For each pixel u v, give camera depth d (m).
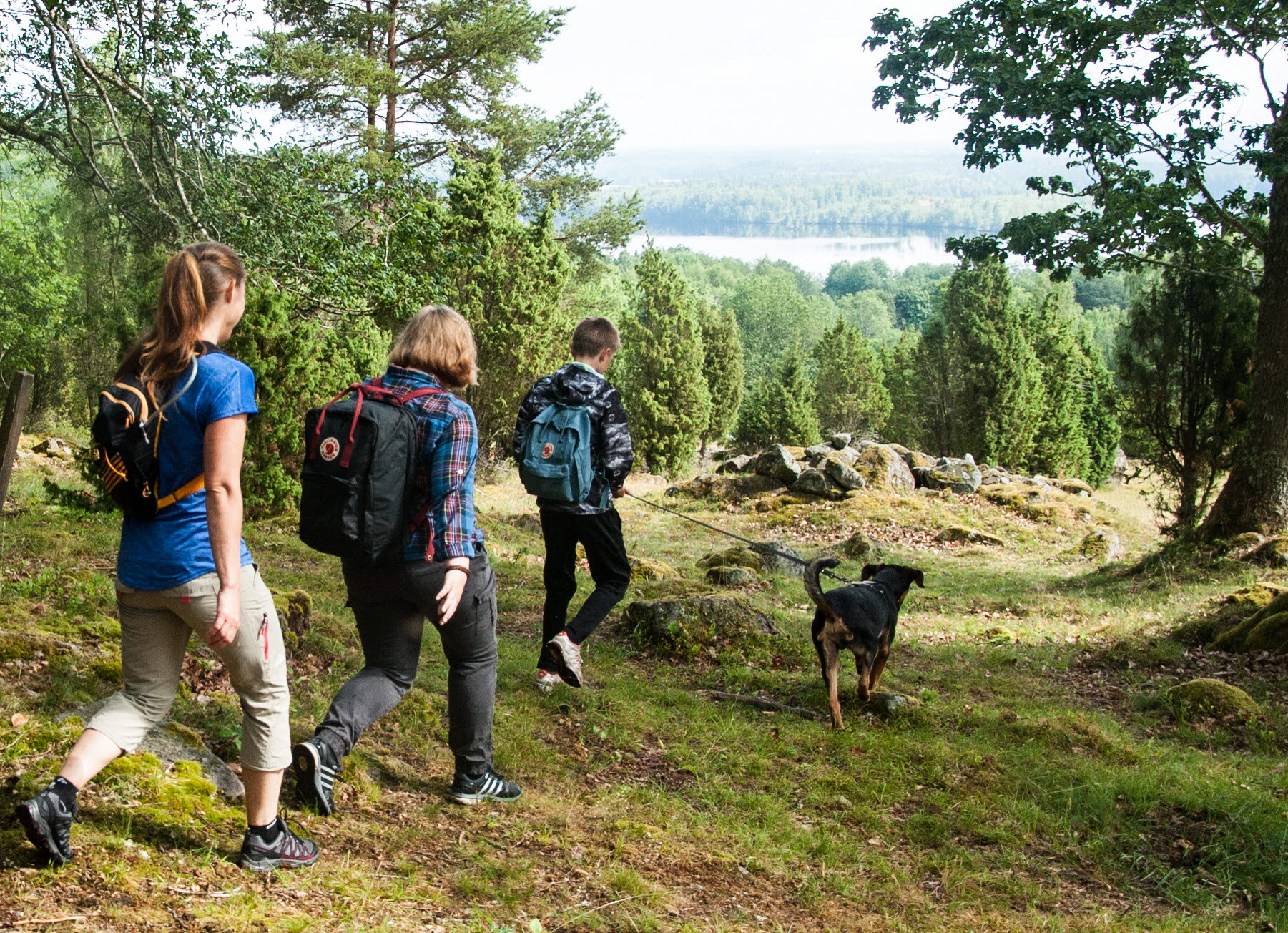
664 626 7.14
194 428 2.55
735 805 4.51
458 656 3.81
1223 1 13.80
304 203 12.37
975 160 15.84
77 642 4.46
